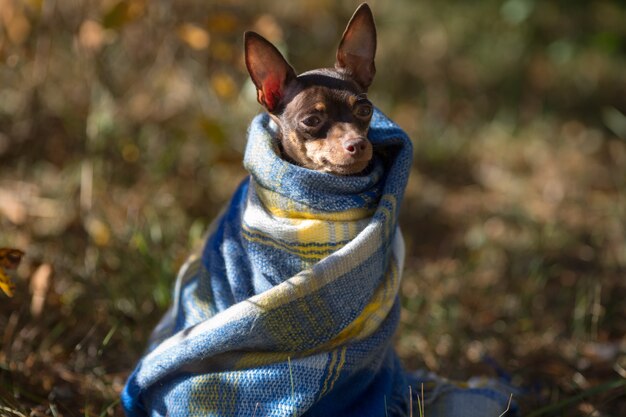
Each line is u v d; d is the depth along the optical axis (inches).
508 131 302.4
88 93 239.6
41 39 230.7
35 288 167.6
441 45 339.6
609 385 156.9
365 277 133.0
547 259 225.5
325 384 132.7
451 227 246.1
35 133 235.5
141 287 188.2
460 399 155.0
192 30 209.5
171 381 139.8
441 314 194.9
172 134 238.5
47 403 157.6
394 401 149.6
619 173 281.1
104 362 173.5
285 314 131.6
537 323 200.5
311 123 142.3
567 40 355.6
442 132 295.0
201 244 158.7
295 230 132.2
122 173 228.1
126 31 246.5
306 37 319.6
